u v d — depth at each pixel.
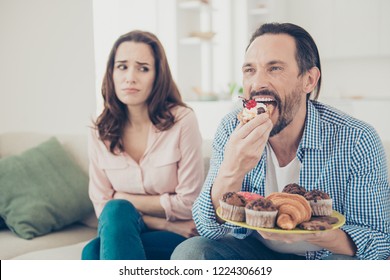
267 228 0.93
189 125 1.53
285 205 0.94
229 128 1.25
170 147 1.52
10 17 2.38
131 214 1.28
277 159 1.20
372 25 4.84
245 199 1.00
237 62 5.15
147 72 1.51
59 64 2.44
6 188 1.70
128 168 1.55
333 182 1.13
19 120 2.41
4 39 2.38
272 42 1.08
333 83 5.27
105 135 1.56
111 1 3.47
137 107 1.53
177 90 1.58
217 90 5.16
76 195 1.75
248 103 1.08
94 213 1.79
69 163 1.80
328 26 5.06
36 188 1.70
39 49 2.41
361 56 4.93
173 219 1.50
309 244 1.15
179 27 4.13
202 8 4.27
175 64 4.10
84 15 2.48
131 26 3.67
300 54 1.09
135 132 1.58
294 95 1.10
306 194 1.00
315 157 1.14
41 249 1.57
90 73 2.51
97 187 1.61
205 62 4.82
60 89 2.46
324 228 0.91
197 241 1.12
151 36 1.54
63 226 1.75
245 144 1.03
